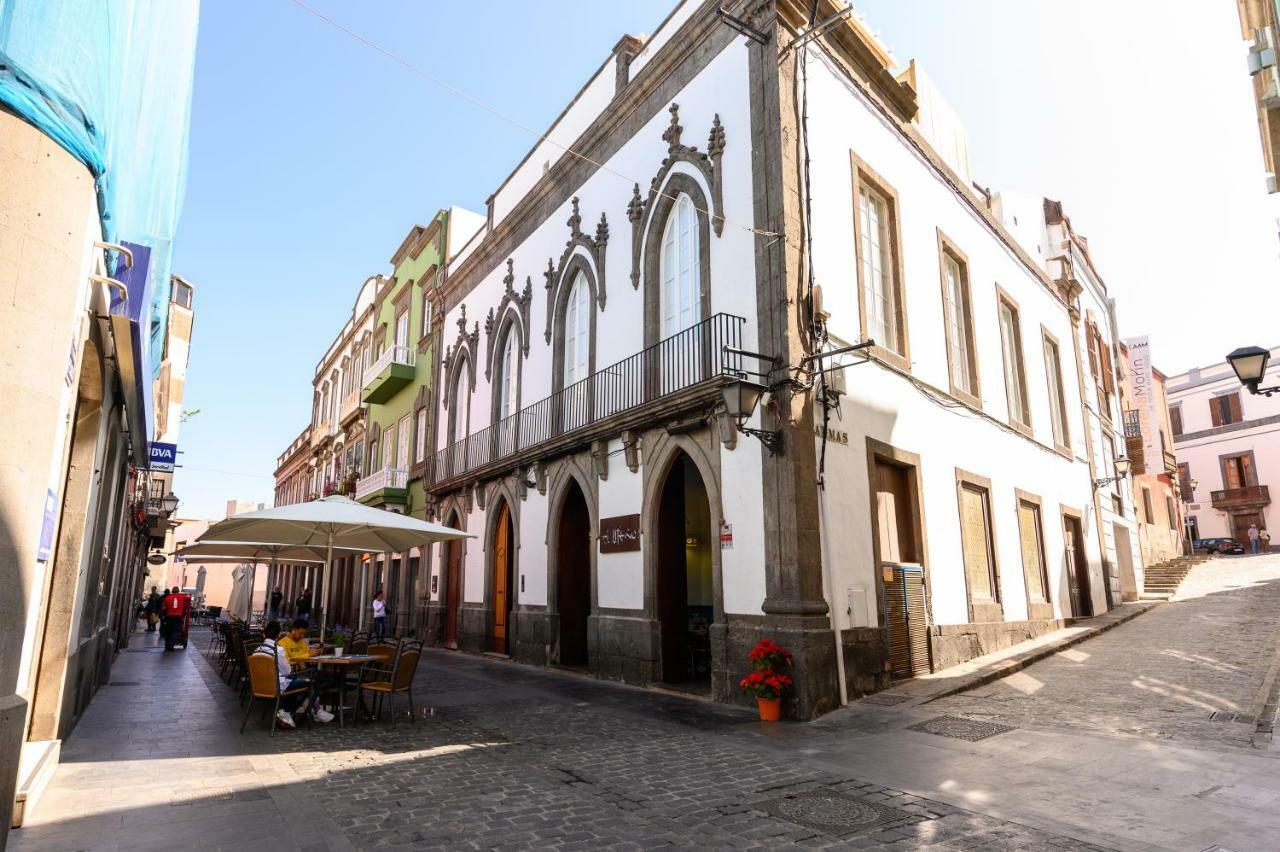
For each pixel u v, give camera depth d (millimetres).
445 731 8594
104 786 6129
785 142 10727
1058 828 4992
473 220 25453
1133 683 10047
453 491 20859
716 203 11750
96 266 5914
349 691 10211
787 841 4898
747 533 10367
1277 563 25750
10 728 4438
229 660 14492
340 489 30359
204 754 7379
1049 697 9562
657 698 10930
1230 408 40844
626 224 14422
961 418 14367
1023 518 16500
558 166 17000
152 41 6969
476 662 16547
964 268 15742
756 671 9242
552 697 11156
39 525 4730
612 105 14891
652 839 4957
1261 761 6262
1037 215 21703
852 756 7113
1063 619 16922
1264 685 9164
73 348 5305
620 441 13445
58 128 4816
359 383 33969
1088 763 6480
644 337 13352
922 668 11461
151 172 7730
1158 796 5527
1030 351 18719
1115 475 23719
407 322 28000
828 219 11312
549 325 17000
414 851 4730
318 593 38188
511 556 18016
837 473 10508
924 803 5625
